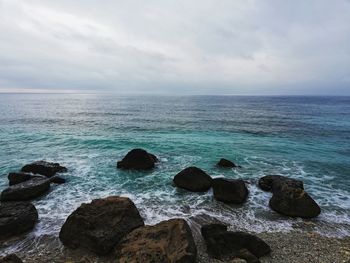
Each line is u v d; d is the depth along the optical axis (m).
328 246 8.46
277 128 34.16
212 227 8.50
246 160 18.80
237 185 11.81
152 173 15.59
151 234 7.64
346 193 13.19
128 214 8.89
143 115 49.84
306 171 16.56
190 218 10.24
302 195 10.66
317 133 30.61
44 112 53.69
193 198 12.10
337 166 17.67
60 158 18.61
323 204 11.82
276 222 10.06
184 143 23.98
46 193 12.46
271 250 8.15
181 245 7.07
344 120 44.16
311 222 10.11
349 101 124.31
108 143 23.55
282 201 10.80
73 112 54.75
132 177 14.88
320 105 89.31
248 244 7.91
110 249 7.81
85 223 8.26
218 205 11.44
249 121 41.28
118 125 35.75
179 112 56.91
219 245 7.82
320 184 14.40
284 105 88.12
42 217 10.12
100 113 53.28
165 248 7.07
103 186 13.53
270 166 17.48
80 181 14.16
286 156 20.05
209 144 23.73
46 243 8.43
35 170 14.86
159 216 10.35
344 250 8.23
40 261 7.52
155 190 13.05
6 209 9.60
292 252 8.07
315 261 7.62
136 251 7.09
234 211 10.92
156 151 20.98
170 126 35.12
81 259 7.60
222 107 75.00
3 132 28.58
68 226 8.38
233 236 7.97
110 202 9.16
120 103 93.62
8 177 13.64
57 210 10.77
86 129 31.84
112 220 8.52
